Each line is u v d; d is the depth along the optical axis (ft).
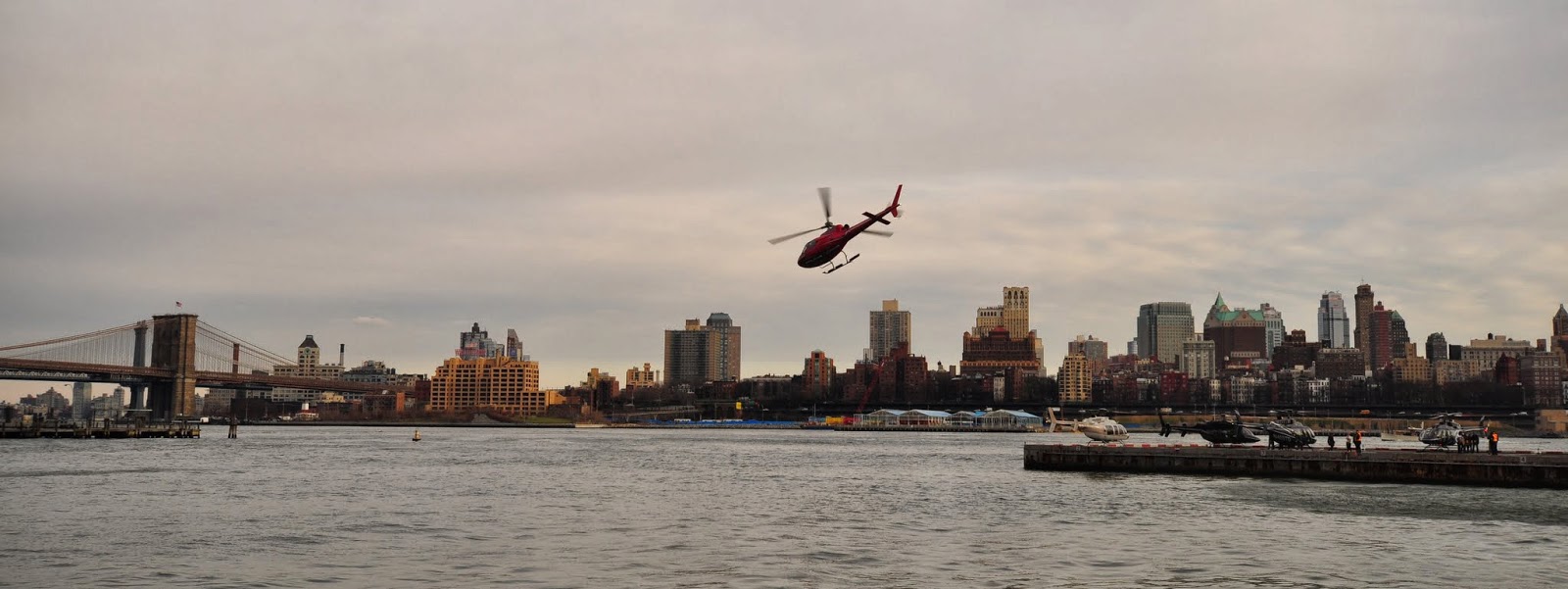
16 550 221.05
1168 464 421.18
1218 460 407.85
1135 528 256.73
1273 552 220.64
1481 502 304.09
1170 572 198.70
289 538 239.71
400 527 260.01
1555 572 197.67
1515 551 220.43
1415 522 262.67
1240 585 187.11
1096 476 411.34
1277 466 394.52
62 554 216.33
